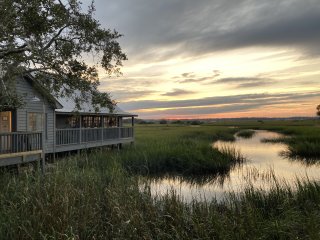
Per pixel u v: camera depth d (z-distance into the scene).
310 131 45.12
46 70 11.20
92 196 7.88
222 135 49.59
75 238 5.79
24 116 16.95
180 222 6.90
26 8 9.58
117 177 9.52
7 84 10.39
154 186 13.60
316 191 8.75
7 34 9.32
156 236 6.49
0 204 7.20
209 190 12.66
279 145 34.22
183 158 18.36
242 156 22.44
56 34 10.58
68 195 7.22
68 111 19.97
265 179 14.70
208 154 19.81
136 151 20.44
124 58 12.00
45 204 6.73
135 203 7.42
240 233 6.23
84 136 21.09
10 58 10.34
